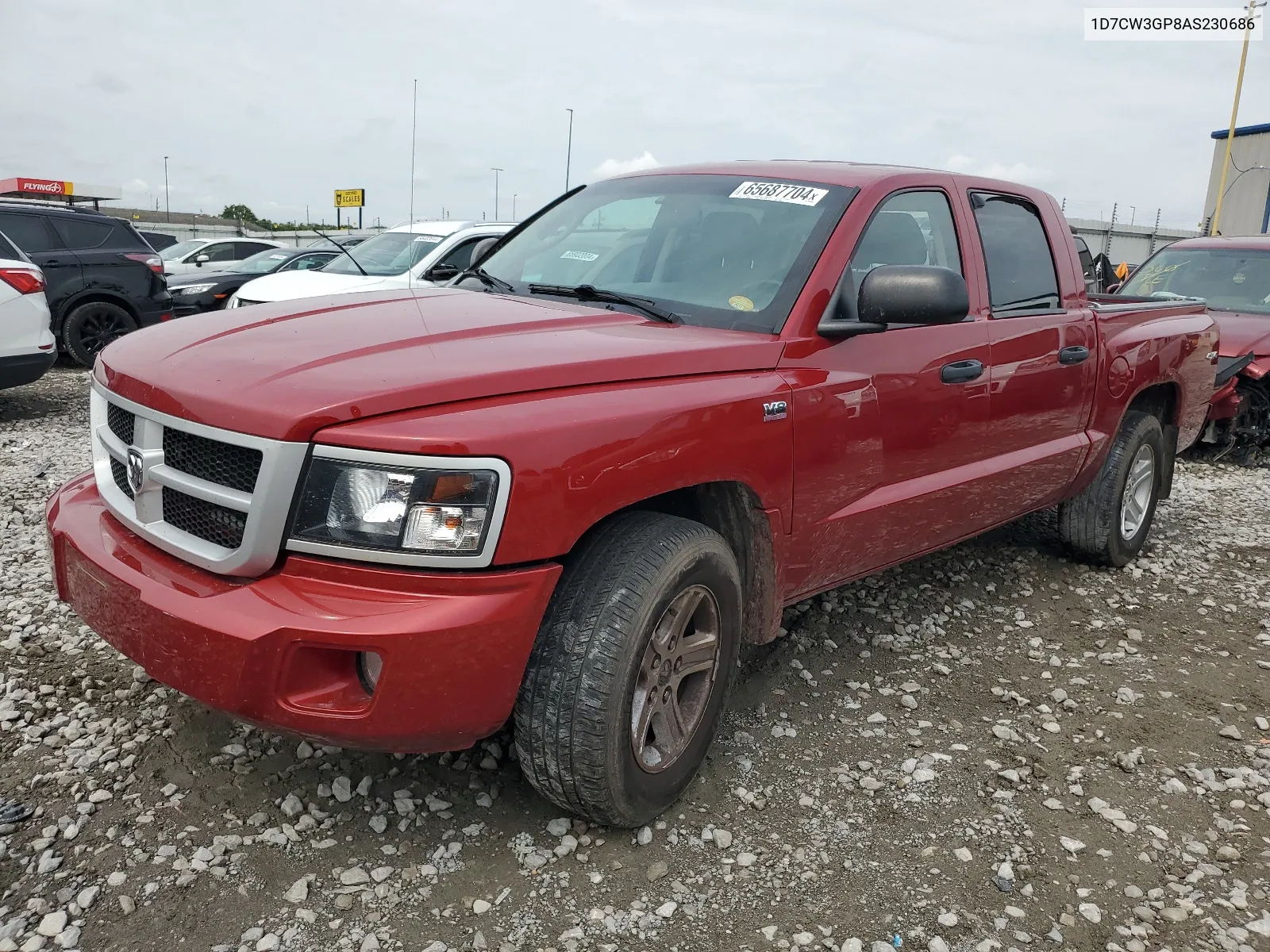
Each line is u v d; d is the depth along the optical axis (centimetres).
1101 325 438
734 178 353
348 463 206
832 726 321
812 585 317
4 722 294
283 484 207
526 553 215
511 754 291
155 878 230
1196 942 227
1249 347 768
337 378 217
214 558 218
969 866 251
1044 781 293
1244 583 488
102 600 235
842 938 223
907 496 333
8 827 245
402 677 206
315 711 209
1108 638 410
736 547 289
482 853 246
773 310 297
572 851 248
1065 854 258
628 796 244
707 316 301
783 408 276
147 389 236
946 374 340
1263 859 260
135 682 322
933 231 356
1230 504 662
